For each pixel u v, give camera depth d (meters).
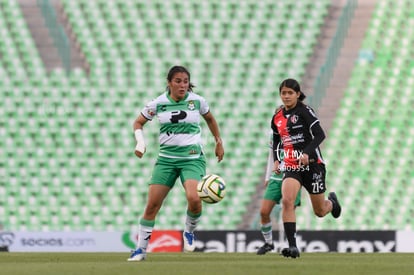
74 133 81.31
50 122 81.88
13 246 65.06
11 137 81.38
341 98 83.69
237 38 85.81
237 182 78.94
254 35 86.00
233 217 77.12
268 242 49.56
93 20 86.69
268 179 50.78
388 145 81.69
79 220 77.25
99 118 82.00
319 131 36.06
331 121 82.56
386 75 85.12
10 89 83.19
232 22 86.44
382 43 86.56
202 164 35.81
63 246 65.00
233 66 84.50
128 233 64.94
